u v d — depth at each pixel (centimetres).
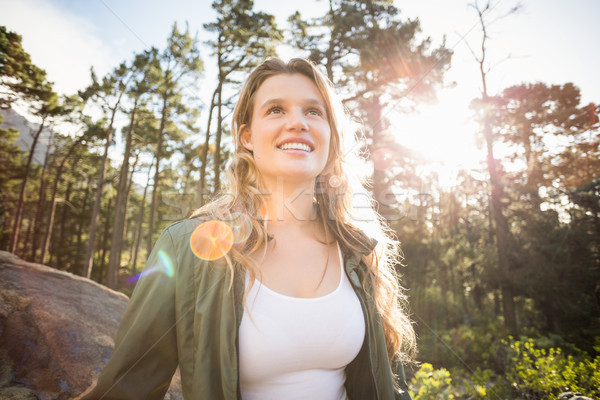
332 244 101
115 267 2161
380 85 1419
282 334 78
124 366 76
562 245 1263
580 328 1092
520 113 1933
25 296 256
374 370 91
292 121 90
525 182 1719
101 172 2178
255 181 98
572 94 1902
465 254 1389
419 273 1209
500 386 436
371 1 1488
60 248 3100
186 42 2042
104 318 291
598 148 1720
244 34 1680
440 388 441
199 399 75
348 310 87
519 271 1264
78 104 2494
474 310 1258
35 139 2644
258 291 82
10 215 3144
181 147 2892
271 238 90
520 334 1138
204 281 83
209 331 79
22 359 217
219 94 1750
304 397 80
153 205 2556
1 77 2141
